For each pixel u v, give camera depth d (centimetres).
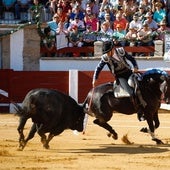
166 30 3909
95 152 2230
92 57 3881
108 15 3928
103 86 2428
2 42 3919
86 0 4097
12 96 3788
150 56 3888
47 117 2211
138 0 4156
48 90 2247
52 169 1881
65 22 3997
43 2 4403
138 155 2159
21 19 4362
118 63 2386
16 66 3928
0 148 2302
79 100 3762
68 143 2462
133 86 2384
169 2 4181
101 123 2439
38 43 3934
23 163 1986
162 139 2617
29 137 2252
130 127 3048
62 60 3919
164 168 1911
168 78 2386
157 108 2428
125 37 3891
